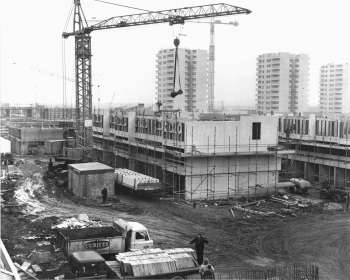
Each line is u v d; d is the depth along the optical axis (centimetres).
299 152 7469
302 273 3238
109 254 3238
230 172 5838
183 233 4250
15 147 10831
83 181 5541
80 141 8812
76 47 8725
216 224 4606
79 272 2778
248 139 5922
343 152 6881
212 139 5734
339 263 3547
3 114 16362
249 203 5512
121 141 7475
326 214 5125
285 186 6219
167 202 5559
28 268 3025
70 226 3909
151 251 2902
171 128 6022
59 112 16550
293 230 4438
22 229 4053
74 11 8738
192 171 5631
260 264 3456
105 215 4850
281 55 19362
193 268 2772
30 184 6419
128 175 5869
